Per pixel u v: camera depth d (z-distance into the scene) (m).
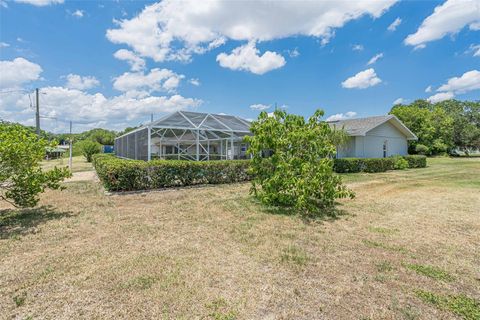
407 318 2.41
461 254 3.91
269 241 4.40
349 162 16.02
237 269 3.37
